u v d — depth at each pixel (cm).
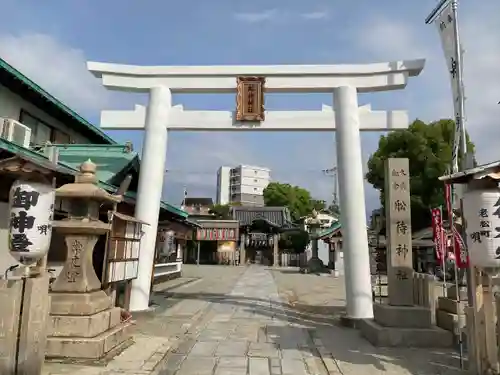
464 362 736
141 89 1253
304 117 1212
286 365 717
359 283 1091
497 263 596
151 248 1175
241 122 1225
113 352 741
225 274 3064
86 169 811
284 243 4819
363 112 1196
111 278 868
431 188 2978
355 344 878
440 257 1252
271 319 1169
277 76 1230
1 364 542
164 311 1258
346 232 1127
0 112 1216
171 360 735
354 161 1149
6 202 890
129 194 1323
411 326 883
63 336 690
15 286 559
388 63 1187
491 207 605
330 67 1208
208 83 1244
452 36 980
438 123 3084
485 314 616
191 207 6800
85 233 762
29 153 834
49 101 1361
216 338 913
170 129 1253
